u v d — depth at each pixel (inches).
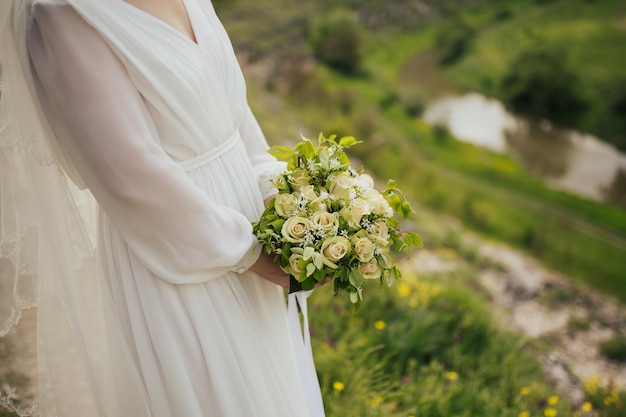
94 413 61.6
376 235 60.3
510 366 127.0
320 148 64.7
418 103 386.0
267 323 64.4
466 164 330.6
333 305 130.4
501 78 418.6
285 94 358.9
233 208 61.2
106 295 58.9
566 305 194.7
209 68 58.3
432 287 150.9
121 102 52.4
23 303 60.0
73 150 53.8
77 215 58.6
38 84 53.9
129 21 53.4
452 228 248.1
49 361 59.7
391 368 119.3
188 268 56.0
